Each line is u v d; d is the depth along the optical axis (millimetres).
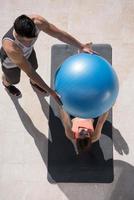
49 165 3600
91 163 3574
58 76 2840
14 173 3633
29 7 4000
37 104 3777
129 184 3529
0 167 3652
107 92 2717
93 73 2703
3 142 3709
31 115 3758
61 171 3580
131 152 3600
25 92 3816
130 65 3799
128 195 3512
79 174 3564
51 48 3869
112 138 3625
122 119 3674
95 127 3387
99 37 3887
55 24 3951
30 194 3578
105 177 3543
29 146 3689
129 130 3650
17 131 3732
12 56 2750
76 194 3549
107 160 3572
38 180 3602
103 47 3828
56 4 3988
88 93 2684
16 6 4008
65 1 3984
